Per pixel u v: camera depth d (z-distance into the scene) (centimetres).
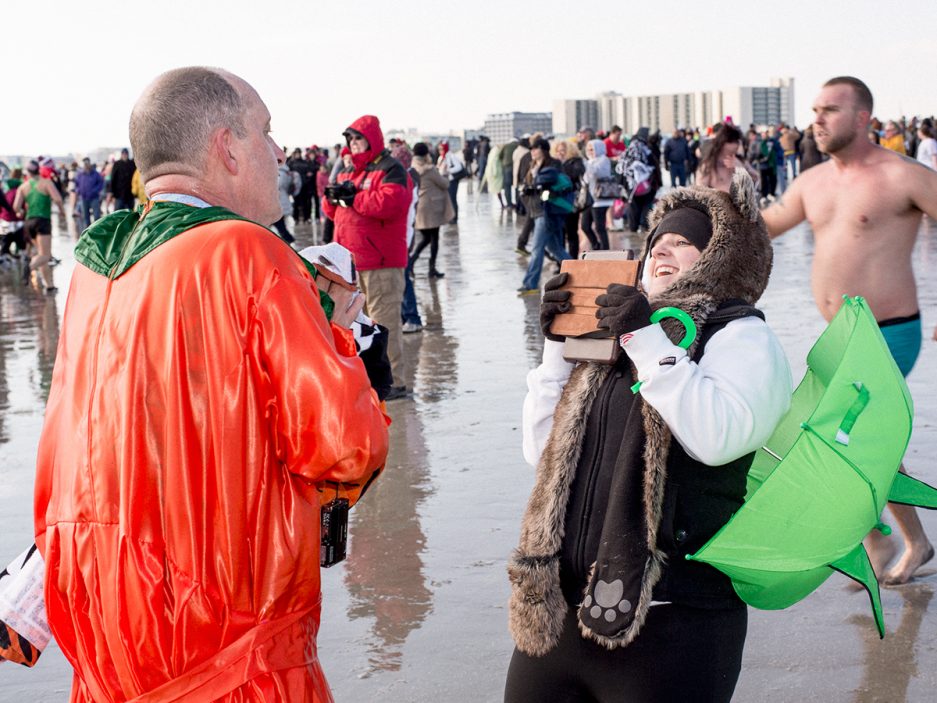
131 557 183
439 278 1412
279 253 189
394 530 487
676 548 212
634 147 1862
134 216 205
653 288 233
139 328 184
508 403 720
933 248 1476
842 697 331
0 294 1484
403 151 1830
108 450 185
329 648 373
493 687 344
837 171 433
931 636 370
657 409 207
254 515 185
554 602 217
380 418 190
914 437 582
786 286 1198
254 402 184
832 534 219
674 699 209
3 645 216
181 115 197
